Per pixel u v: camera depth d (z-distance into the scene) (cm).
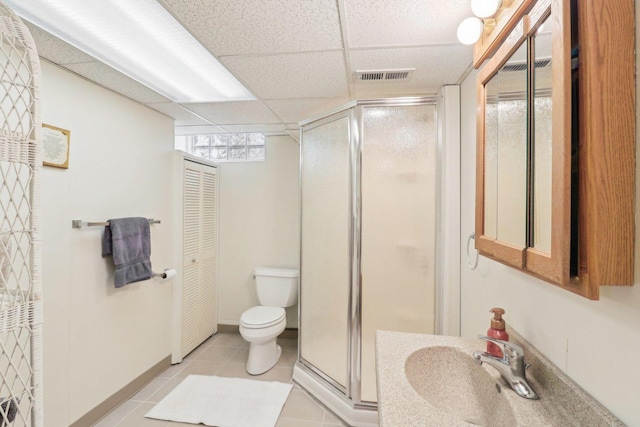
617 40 55
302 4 108
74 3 111
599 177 56
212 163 308
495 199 103
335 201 203
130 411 191
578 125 59
